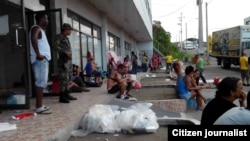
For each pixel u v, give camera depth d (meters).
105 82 14.38
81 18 13.93
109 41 21.45
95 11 16.88
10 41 7.05
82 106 7.26
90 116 5.86
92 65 12.71
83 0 14.10
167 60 28.56
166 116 7.64
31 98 8.59
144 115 5.88
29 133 4.94
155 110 8.31
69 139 5.40
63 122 5.62
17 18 6.73
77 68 11.24
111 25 22.36
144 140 5.30
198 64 17.30
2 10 7.16
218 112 3.54
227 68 33.47
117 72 10.05
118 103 8.59
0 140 4.61
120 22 23.75
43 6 9.62
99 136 5.58
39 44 6.21
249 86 16.66
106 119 5.83
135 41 44.06
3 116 6.22
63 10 10.70
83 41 14.27
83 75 12.48
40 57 6.14
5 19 7.13
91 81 12.42
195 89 9.30
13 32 6.91
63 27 7.69
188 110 9.22
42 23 6.45
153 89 13.71
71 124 5.56
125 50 31.58
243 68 17.19
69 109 6.88
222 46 34.12
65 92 8.06
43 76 6.30
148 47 46.75
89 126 5.77
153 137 5.48
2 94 6.94
